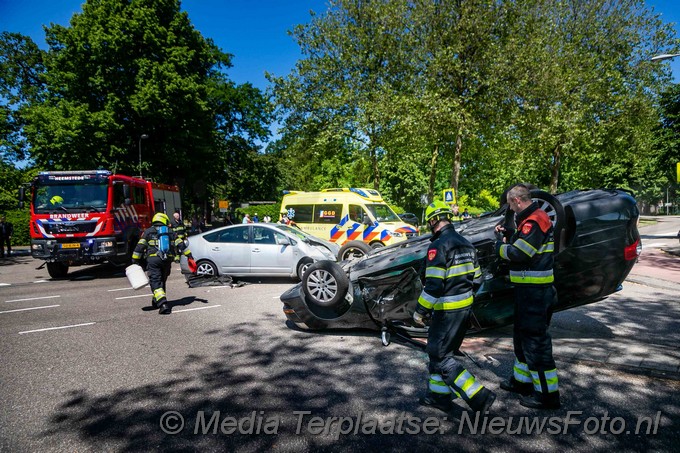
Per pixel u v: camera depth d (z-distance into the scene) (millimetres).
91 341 5430
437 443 2932
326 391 3822
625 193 4938
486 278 4797
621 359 4191
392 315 5125
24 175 31781
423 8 18016
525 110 18047
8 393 3855
